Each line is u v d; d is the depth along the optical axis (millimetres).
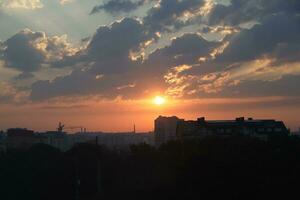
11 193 86375
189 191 72938
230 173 69562
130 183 83250
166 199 75688
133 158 88875
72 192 87125
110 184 85812
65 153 93625
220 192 68938
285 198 65188
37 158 93188
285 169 69125
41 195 86562
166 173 79125
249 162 70250
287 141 77688
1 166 90062
